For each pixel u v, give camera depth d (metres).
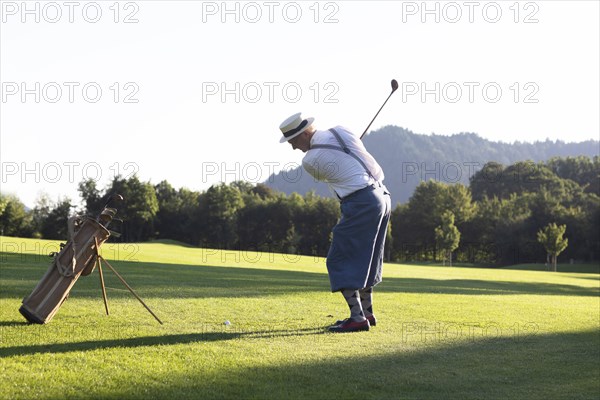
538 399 4.75
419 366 5.54
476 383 5.09
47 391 4.21
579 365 5.98
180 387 4.45
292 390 4.53
